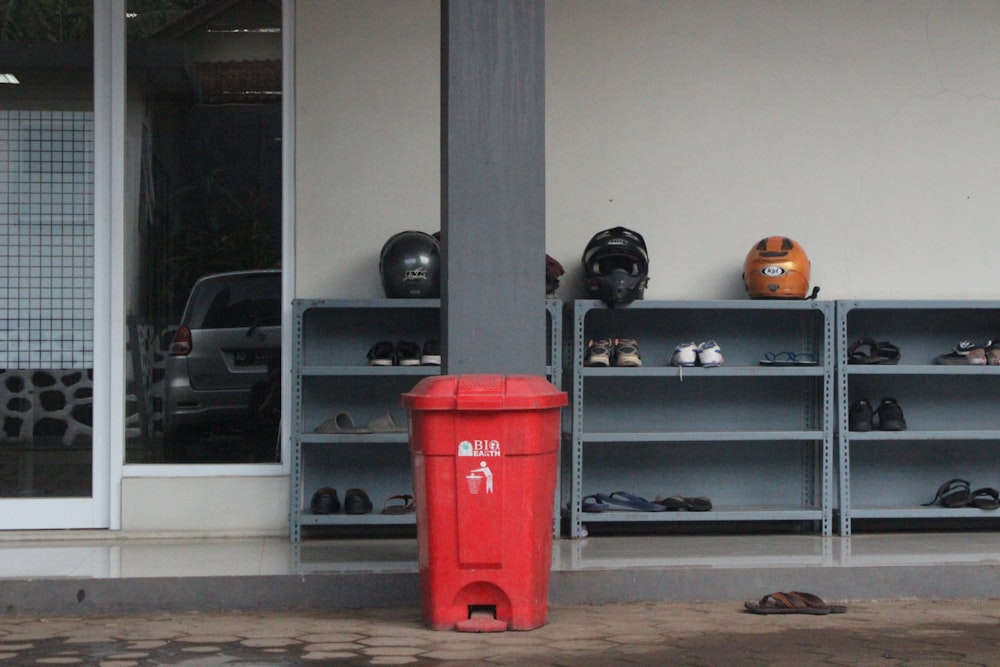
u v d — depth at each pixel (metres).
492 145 4.71
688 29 6.50
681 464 6.45
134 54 6.22
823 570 5.00
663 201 6.47
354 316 6.29
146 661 3.81
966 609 4.77
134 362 6.16
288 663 3.77
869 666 3.74
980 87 6.66
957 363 6.22
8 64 6.17
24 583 4.68
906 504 6.55
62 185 6.17
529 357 4.70
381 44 6.30
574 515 5.96
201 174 6.23
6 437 6.09
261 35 6.27
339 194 6.27
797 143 6.55
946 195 6.62
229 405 6.19
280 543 5.84
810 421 6.49
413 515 5.84
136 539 6.00
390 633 4.26
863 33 6.59
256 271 6.24
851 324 6.55
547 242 6.41
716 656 3.88
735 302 6.02
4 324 6.14
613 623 4.45
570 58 6.43
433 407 4.20
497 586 4.27
